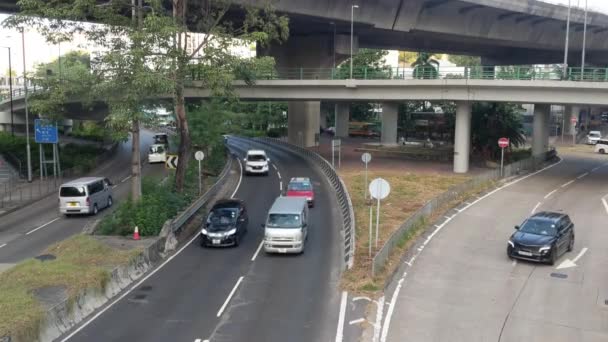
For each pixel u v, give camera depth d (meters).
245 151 63.34
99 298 16.94
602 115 107.38
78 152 58.47
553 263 21.20
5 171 48.62
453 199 33.53
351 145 69.25
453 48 78.44
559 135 87.00
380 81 46.38
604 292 18.27
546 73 41.66
